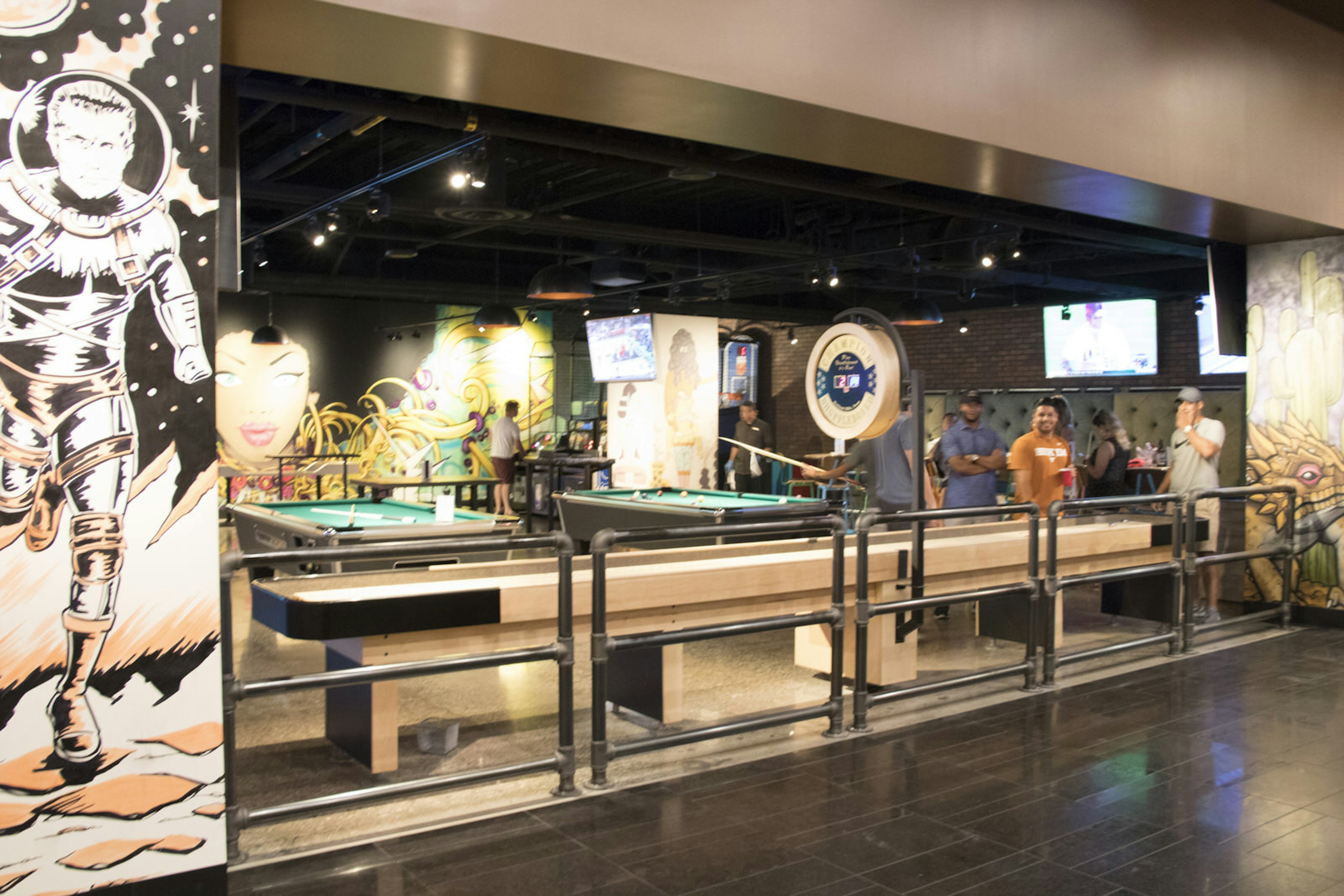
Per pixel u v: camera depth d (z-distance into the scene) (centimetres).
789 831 298
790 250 943
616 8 316
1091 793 329
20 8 221
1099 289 1205
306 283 1137
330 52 310
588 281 902
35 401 225
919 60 386
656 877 268
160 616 240
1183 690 456
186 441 242
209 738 247
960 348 1412
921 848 287
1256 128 521
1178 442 629
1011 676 469
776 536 672
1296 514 625
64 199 227
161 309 239
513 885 263
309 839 293
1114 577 492
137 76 234
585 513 791
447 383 1485
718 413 1220
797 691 460
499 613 334
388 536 588
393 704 355
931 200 763
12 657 225
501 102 363
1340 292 603
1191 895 260
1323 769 352
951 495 637
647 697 410
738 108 365
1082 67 439
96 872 235
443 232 1102
